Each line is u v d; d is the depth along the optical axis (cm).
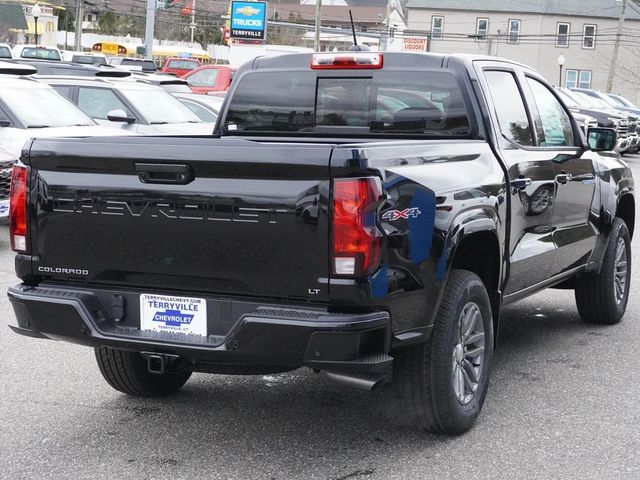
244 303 411
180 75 3772
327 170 388
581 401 547
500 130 541
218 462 447
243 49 6041
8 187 1035
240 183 402
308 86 573
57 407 526
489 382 548
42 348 647
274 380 586
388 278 405
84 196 431
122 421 505
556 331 726
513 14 7400
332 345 393
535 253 567
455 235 451
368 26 12088
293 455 457
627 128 2891
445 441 477
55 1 8525
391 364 447
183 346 415
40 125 1181
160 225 418
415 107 548
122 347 432
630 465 447
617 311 738
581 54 7475
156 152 411
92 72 2003
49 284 451
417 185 426
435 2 7462
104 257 433
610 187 699
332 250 391
